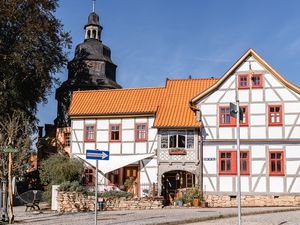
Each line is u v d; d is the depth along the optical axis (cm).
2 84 3941
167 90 4047
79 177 3634
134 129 3847
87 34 5447
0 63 3972
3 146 2561
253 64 3553
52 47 4406
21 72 4097
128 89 4162
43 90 4309
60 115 4916
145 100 3969
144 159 3744
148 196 3362
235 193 3434
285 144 3434
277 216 2352
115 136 3903
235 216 2375
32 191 3894
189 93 3950
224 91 3569
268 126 3472
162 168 3569
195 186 3481
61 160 3662
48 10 4384
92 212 2941
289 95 3472
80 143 3962
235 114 1616
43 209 3259
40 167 3906
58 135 4638
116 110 3906
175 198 3400
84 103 4094
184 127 3556
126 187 3712
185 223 2008
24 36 4097
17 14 4056
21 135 3250
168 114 3709
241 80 3559
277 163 3428
